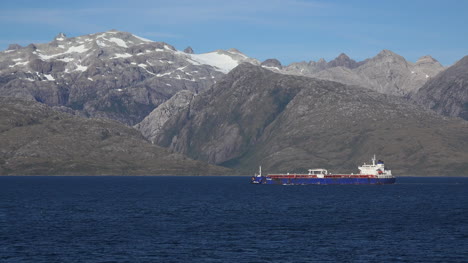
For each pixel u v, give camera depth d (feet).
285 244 450.71
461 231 524.93
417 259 396.16
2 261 388.16
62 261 388.37
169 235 495.00
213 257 401.08
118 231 519.60
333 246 442.91
